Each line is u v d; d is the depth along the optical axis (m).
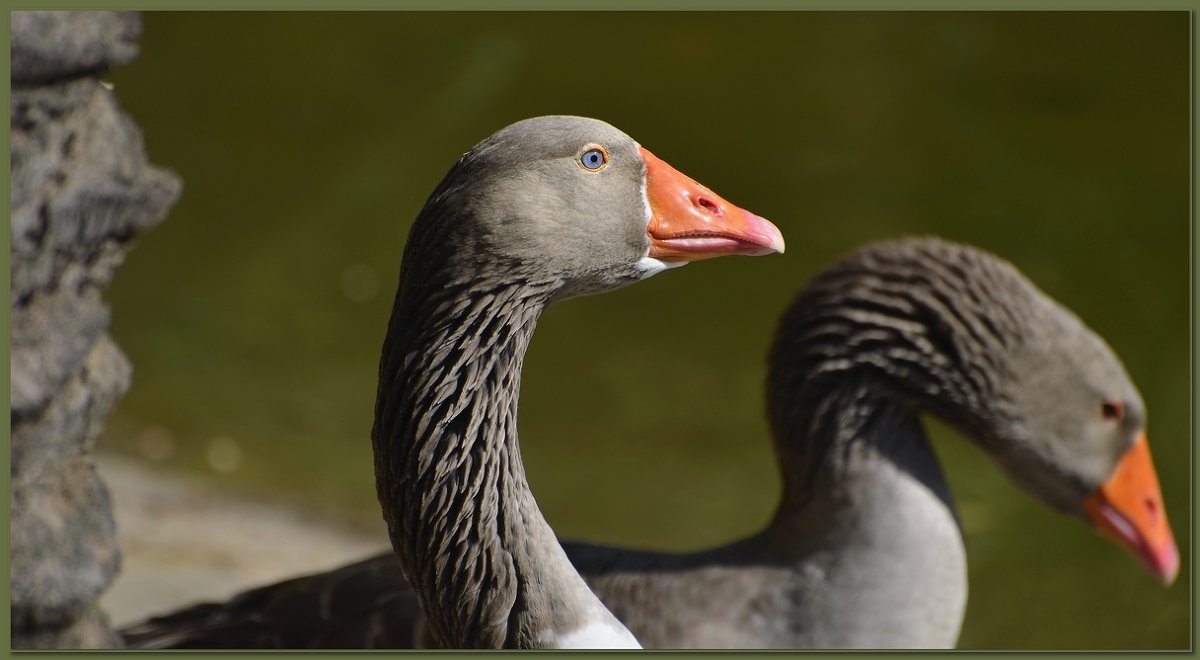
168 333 16.36
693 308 17.28
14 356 6.64
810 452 8.82
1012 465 8.98
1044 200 18.72
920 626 8.41
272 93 21.44
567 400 15.50
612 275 6.86
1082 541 13.74
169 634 9.02
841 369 8.83
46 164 6.73
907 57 22.27
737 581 8.41
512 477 6.57
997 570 13.29
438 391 6.44
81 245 7.02
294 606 8.77
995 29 22.92
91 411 7.25
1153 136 20.11
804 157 19.69
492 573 6.48
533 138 6.53
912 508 8.51
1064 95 21.14
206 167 19.44
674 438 14.98
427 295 6.43
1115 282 17.03
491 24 23.66
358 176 19.55
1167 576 8.91
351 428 15.12
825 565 8.38
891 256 9.02
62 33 6.75
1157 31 22.62
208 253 17.95
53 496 7.06
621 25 23.66
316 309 17.05
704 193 6.98
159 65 22.12
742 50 22.69
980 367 8.76
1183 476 14.20
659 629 8.30
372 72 22.12
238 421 14.98
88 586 7.20
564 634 6.43
